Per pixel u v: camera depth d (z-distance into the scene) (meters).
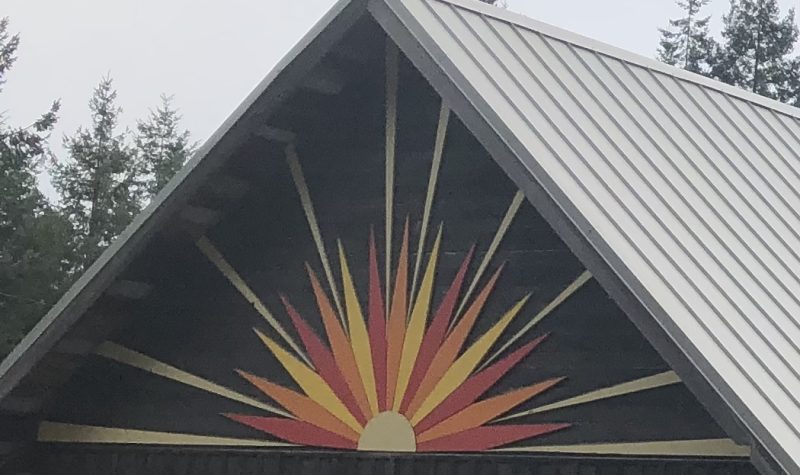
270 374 9.62
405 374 8.91
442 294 8.84
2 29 36.34
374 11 8.30
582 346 8.20
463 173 8.89
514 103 7.94
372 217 9.28
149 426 10.16
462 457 8.59
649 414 7.88
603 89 9.02
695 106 9.84
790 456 6.16
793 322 7.51
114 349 10.40
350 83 9.20
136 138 49.00
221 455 9.83
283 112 9.11
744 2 44.19
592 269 7.02
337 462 9.20
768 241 8.34
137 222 9.37
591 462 8.09
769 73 43.22
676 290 7.00
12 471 10.78
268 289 9.73
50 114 35.06
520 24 9.09
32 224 33.94
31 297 33.16
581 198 7.30
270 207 9.82
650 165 8.41
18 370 9.87
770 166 9.66
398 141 9.23
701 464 7.64
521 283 8.50
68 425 10.54
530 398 8.34
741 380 6.55
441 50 7.94
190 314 10.09
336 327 9.31
